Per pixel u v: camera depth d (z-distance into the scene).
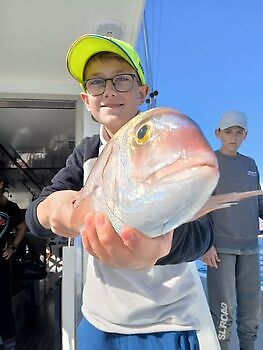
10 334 3.39
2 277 3.46
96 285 1.22
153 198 0.59
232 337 3.01
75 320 2.12
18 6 2.64
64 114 4.86
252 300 2.70
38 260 5.18
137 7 2.67
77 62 1.26
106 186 0.70
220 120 2.96
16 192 9.59
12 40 3.08
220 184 2.72
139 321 1.15
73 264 2.19
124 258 0.67
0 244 3.55
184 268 1.19
